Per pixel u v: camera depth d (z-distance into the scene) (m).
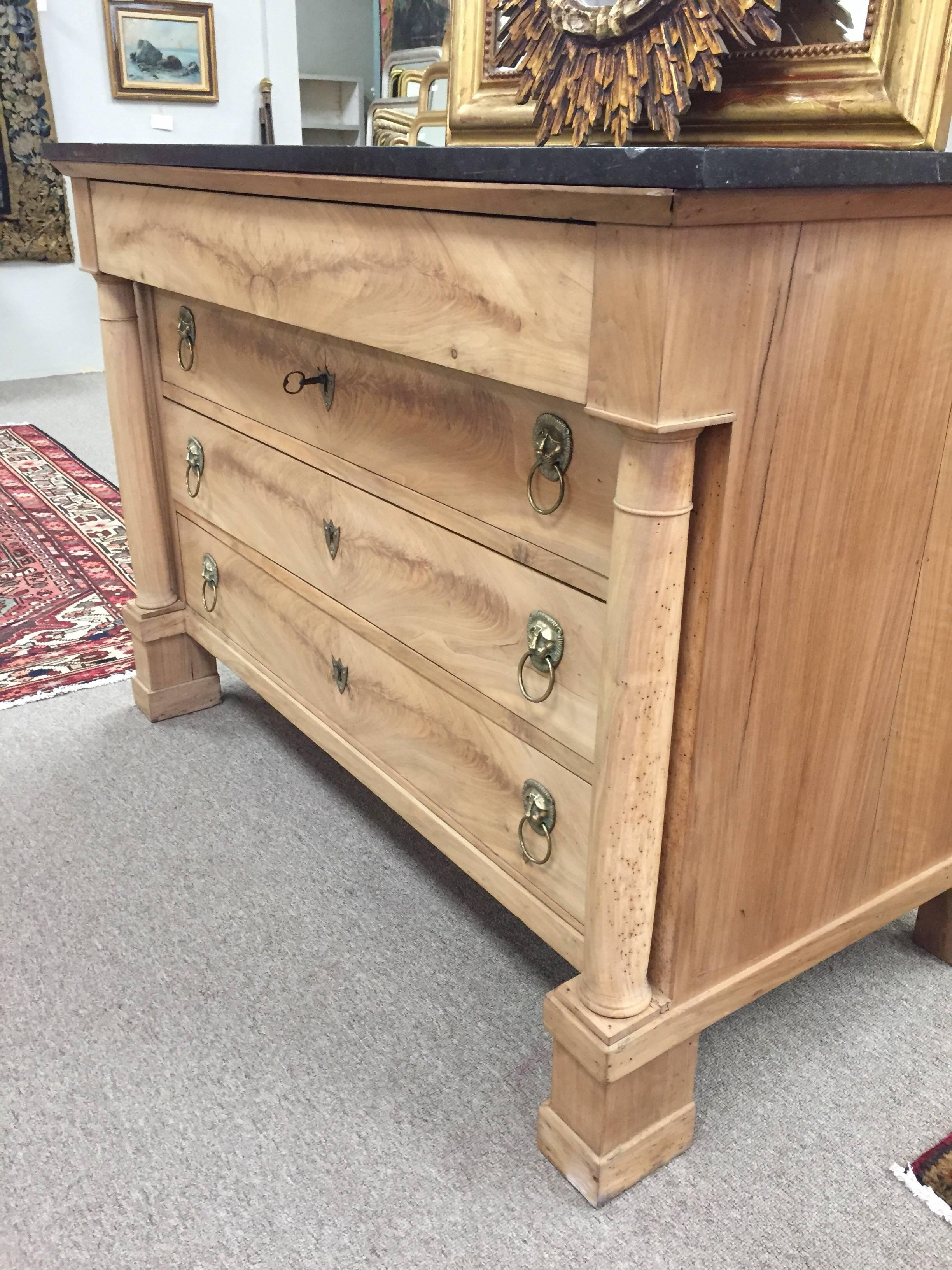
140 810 1.64
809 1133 1.09
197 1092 1.13
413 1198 1.01
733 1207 1.00
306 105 6.19
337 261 1.04
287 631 1.51
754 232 0.72
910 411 0.91
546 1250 0.96
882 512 0.94
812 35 1.03
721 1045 1.20
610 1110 0.97
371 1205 1.00
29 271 4.57
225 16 4.64
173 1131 1.08
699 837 0.93
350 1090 1.13
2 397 4.32
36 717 1.91
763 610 0.88
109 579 2.52
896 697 1.06
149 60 4.49
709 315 0.71
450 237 0.88
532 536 0.97
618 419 0.75
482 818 1.16
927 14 0.94
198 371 1.57
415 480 1.13
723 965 1.03
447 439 1.06
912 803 1.16
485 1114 1.11
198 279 1.35
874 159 0.72
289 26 4.81
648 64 1.11
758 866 1.00
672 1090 1.02
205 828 1.60
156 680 1.88
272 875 1.49
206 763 1.77
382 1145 1.07
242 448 1.50
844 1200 1.01
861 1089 1.14
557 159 0.71
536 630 0.99
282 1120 1.09
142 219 1.45
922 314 0.88
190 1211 0.99
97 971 1.30
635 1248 0.96
